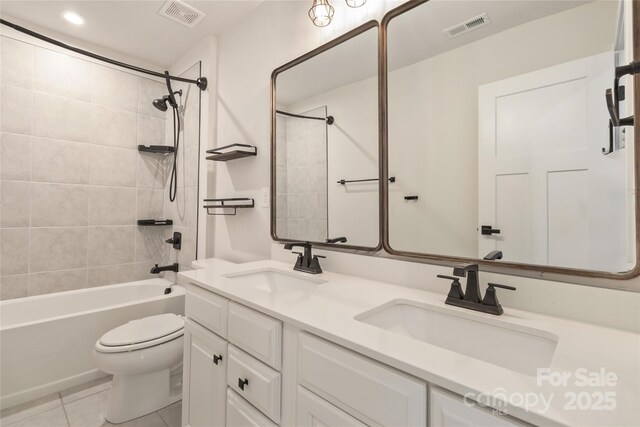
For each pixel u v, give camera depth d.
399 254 1.22
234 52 2.14
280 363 0.90
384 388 0.64
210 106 2.31
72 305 2.26
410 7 1.20
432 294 1.07
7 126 2.14
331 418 0.73
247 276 1.51
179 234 2.66
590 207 0.83
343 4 1.45
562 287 0.85
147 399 1.66
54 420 1.59
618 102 0.79
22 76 2.19
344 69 1.43
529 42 0.94
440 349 0.65
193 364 1.30
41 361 1.77
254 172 1.94
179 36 2.36
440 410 0.57
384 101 1.28
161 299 2.24
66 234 2.40
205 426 1.22
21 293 2.21
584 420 0.44
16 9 2.04
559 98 0.88
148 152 2.84
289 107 1.70
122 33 2.32
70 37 2.38
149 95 2.83
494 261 0.99
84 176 2.48
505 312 0.88
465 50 1.08
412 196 1.20
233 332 1.07
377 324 0.93
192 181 2.52
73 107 2.42
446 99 1.12
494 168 1.00
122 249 2.69
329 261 1.48
